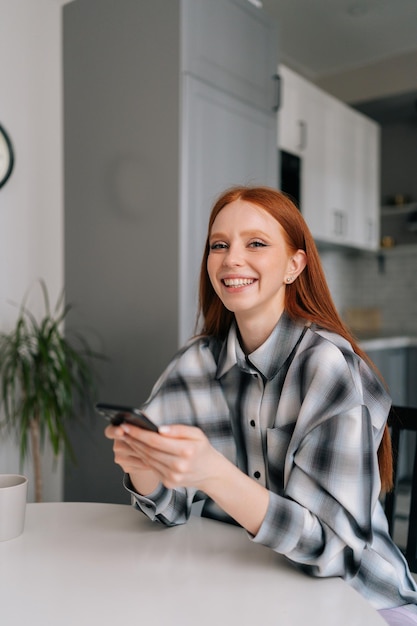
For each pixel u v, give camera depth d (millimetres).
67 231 2486
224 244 899
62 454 2502
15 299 2309
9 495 842
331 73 4273
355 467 779
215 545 837
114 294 2307
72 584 708
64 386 2072
